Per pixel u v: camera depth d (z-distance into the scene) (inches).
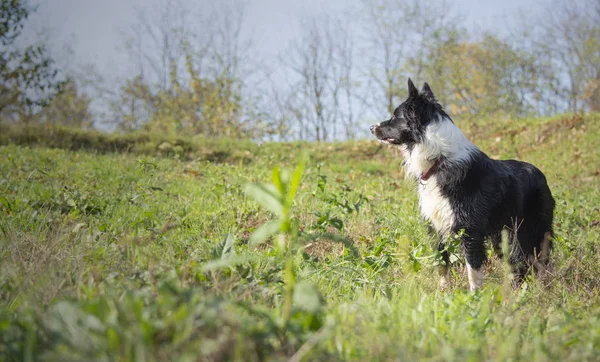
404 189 361.7
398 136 207.0
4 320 89.5
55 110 837.2
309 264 172.4
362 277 173.5
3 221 196.5
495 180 195.2
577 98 805.9
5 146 473.4
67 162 388.8
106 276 131.4
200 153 526.9
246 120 751.7
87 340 80.4
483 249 192.2
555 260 212.2
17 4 530.3
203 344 81.7
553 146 532.7
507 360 100.3
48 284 119.0
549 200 213.3
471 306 134.7
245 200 275.7
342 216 256.2
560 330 114.7
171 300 91.0
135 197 256.2
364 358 95.4
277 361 83.9
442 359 94.7
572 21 855.7
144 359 77.2
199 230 223.9
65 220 205.5
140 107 887.7
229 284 120.6
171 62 841.5
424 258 175.3
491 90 784.9
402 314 122.0
